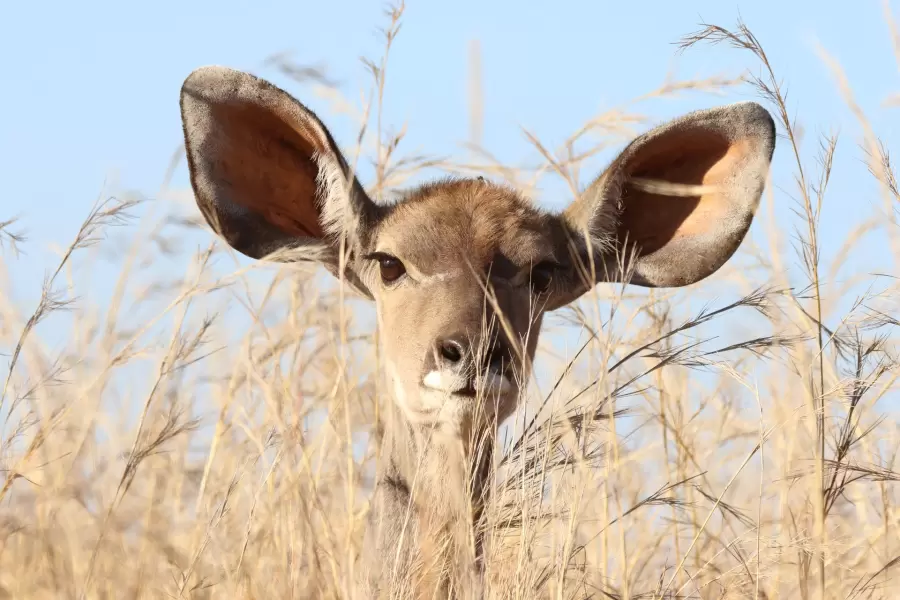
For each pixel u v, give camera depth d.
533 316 14.30
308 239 15.06
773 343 14.80
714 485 17.09
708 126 14.80
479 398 13.15
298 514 14.61
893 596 15.25
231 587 14.00
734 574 14.90
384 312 14.37
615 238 15.25
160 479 16.09
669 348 15.12
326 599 13.97
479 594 12.88
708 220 15.19
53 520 15.01
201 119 14.57
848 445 14.80
